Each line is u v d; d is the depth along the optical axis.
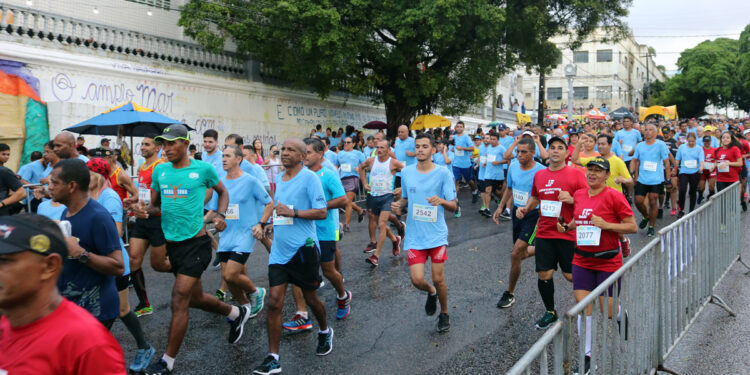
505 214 11.94
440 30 15.87
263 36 16.67
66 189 3.28
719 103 58.88
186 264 4.34
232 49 19.52
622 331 3.46
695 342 4.80
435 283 5.06
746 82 54.28
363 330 5.23
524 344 4.81
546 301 5.13
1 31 12.28
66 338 1.70
